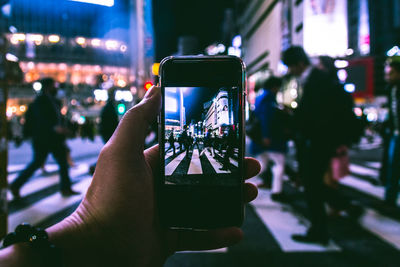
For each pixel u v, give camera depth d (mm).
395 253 2781
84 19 54875
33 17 52438
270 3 32750
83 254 675
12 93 21109
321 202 2963
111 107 3770
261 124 4625
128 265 782
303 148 3082
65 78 57375
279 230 3393
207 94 1150
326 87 2846
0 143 2844
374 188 5609
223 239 989
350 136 2934
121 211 776
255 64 41500
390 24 32375
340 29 22922
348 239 3131
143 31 22547
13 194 4527
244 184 1107
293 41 27156
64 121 4898
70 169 7738
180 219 1046
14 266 525
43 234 579
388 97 4359
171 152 1079
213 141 1099
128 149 829
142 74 17500
